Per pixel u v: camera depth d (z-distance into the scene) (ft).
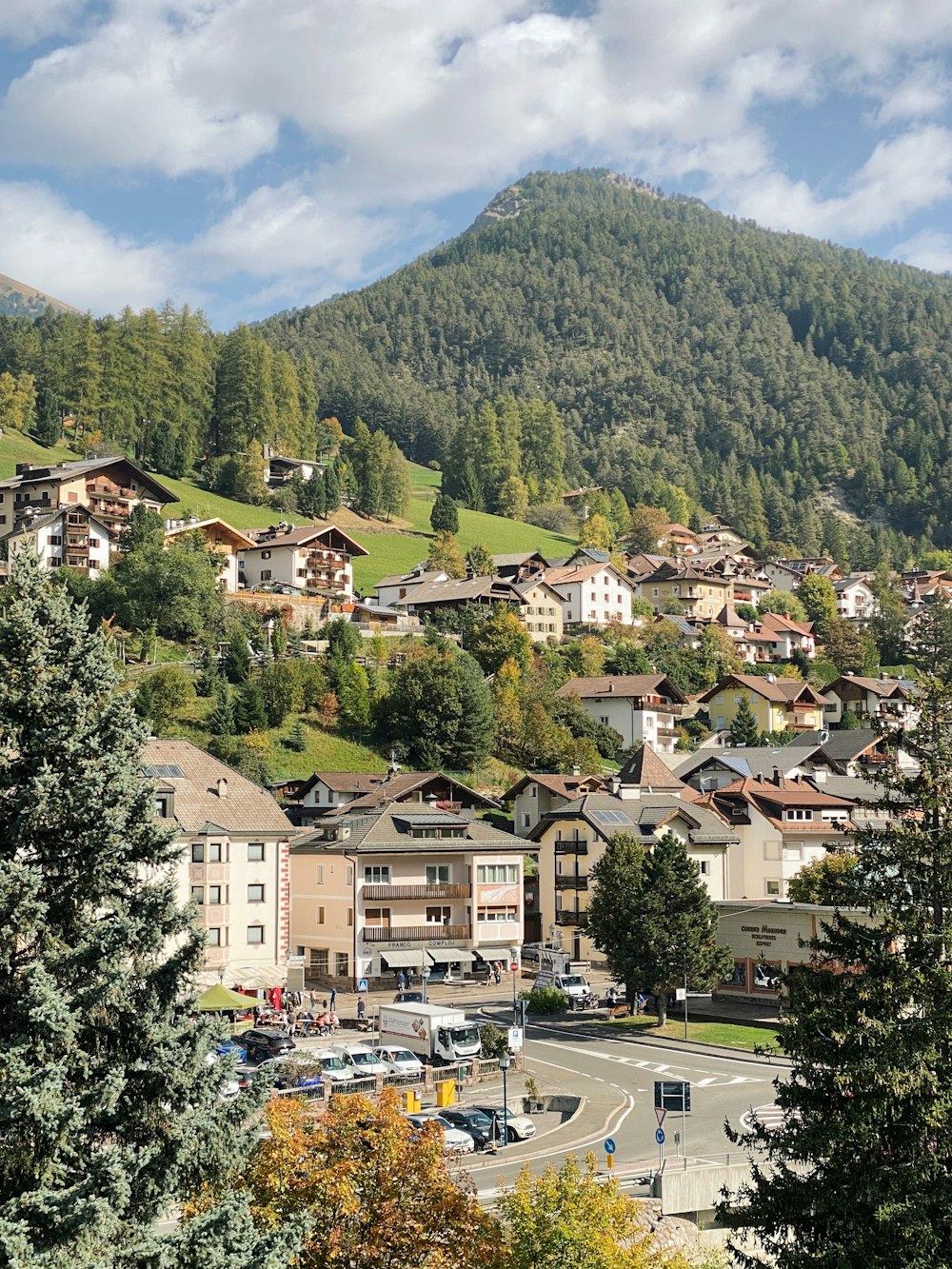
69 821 82.23
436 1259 99.96
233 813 267.59
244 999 213.66
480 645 534.37
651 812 348.38
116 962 79.10
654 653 623.77
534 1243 106.52
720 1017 271.08
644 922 257.75
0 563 485.15
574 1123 187.83
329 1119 106.83
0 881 76.43
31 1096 71.61
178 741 282.15
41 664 84.94
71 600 91.45
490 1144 172.86
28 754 83.30
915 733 119.24
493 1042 219.82
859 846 125.80
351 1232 99.19
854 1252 99.35
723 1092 207.10
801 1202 105.29
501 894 318.24
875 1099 102.78
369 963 299.17
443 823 315.17
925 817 115.85
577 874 345.51
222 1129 79.97
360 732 442.50
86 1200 70.33
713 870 351.87
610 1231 108.88
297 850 311.68
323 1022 245.04
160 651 460.96
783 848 356.79
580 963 342.03
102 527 536.01
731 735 516.73
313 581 592.60
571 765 446.19
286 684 433.07
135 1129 78.79
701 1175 150.51
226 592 520.42
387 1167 102.42
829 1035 109.29
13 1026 77.56
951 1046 104.83
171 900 82.84
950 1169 103.04
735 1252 112.06
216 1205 80.33
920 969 109.70
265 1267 77.87
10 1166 73.10
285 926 268.82
